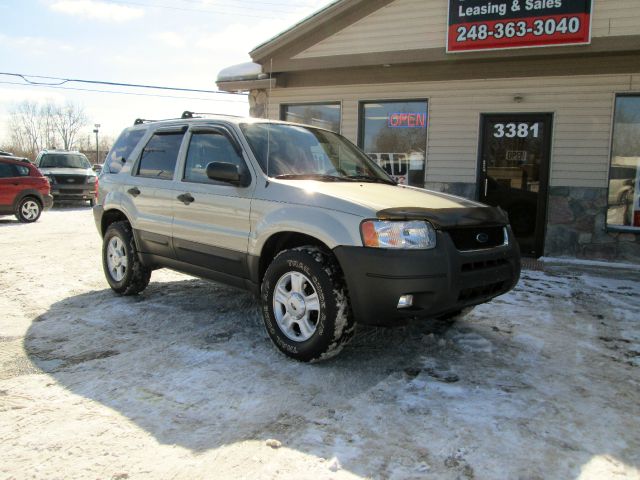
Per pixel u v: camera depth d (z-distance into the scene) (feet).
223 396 10.87
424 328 15.66
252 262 13.87
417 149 31.04
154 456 8.67
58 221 44.98
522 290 20.76
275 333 13.08
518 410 10.46
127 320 16.01
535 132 28.48
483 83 29.01
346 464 8.51
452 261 11.75
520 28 26.18
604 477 8.29
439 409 10.43
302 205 12.78
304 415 10.11
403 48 29.37
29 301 18.19
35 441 9.06
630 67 26.21
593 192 27.45
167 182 16.83
